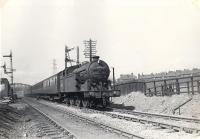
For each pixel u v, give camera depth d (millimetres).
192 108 19594
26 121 20109
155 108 23781
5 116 20484
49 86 44531
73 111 25156
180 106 20891
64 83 33594
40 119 20922
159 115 18422
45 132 14492
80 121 18141
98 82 25922
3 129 15102
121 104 30375
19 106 37656
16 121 20062
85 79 26562
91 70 25734
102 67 25938
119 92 25844
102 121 17453
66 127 15562
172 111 20562
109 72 26375
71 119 19562
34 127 16641
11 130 15641
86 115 21344
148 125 15078
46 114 23562
